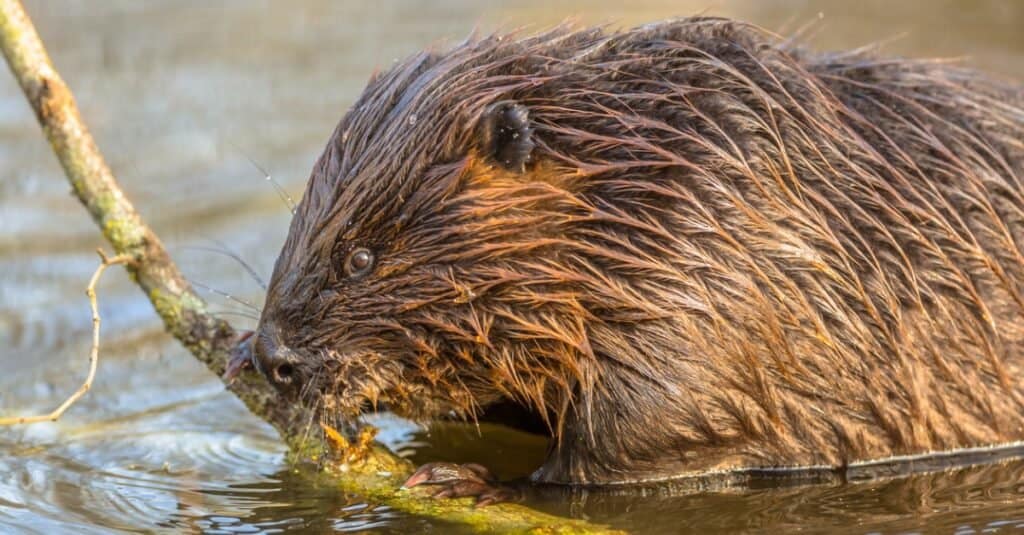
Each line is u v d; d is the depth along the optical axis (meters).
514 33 12.41
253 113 24.56
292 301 11.47
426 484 11.98
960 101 13.00
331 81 26.19
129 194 21.20
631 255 11.41
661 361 11.45
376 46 27.92
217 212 20.38
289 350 11.43
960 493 11.77
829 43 26.42
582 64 11.87
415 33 28.58
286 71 26.89
